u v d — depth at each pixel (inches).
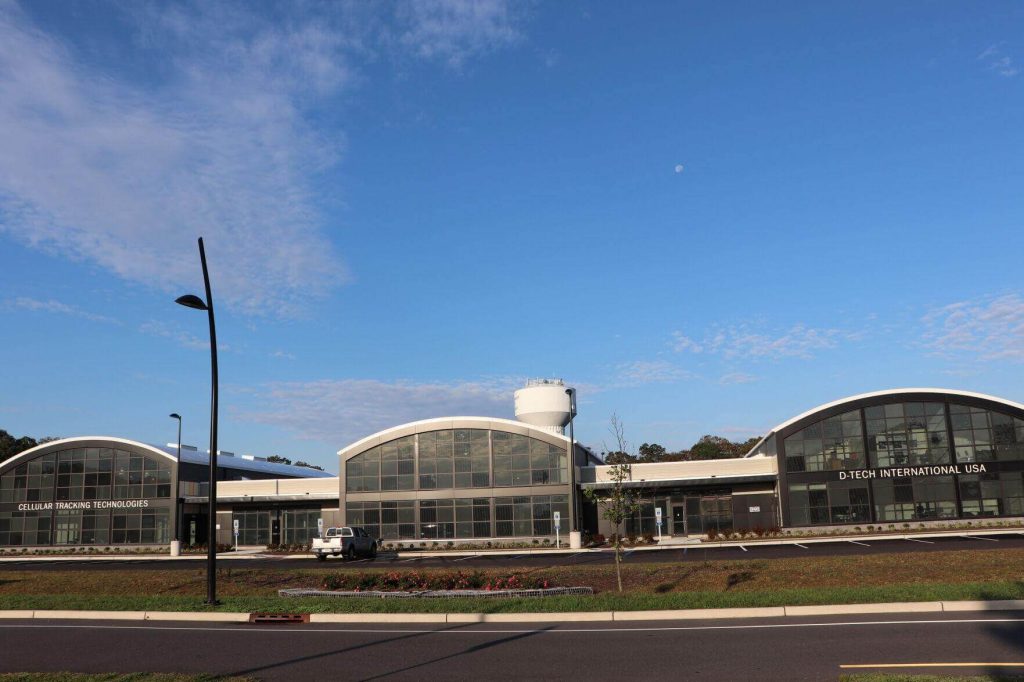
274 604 778.8
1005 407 1879.9
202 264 850.8
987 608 657.0
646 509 2043.6
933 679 401.7
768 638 555.2
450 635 620.1
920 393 1914.4
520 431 2031.3
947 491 1867.6
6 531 2313.0
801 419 1951.3
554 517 1892.2
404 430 2076.8
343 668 492.4
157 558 1870.1
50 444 2336.4
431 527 2023.9
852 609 663.1
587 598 760.3
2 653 566.9
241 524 2267.5
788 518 1913.1
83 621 745.0
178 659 531.8
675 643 549.6
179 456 2289.6
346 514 2073.1
